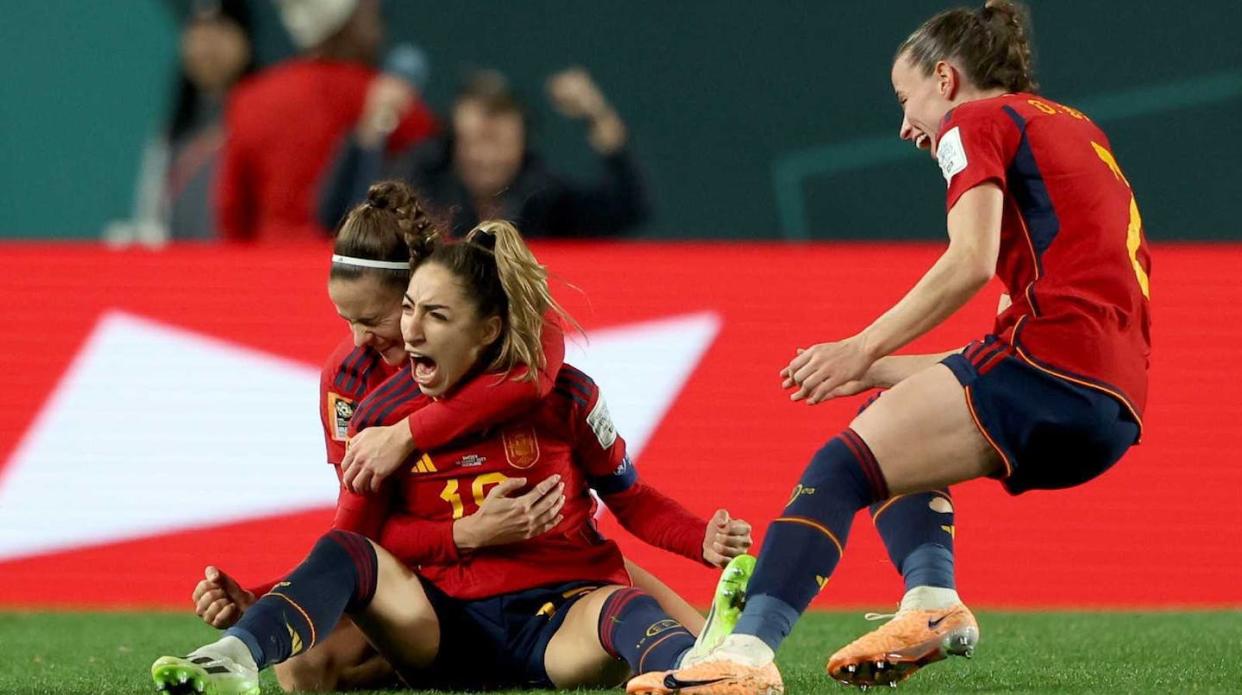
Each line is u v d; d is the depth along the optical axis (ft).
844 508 33.76
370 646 38.75
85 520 65.26
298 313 66.69
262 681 41.37
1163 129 96.22
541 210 81.92
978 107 35.40
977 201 33.99
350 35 88.58
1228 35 95.35
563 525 37.14
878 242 97.86
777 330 66.74
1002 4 38.11
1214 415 65.21
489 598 36.50
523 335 35.83
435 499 36.76
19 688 39.11
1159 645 49.14
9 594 64.75
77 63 99.30
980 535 64.49
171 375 66.33
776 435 66.03
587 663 35.55
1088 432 33.76
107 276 67.00
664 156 98.12
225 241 89.20
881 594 63.82
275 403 66.08
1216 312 65.82
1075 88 96.58
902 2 96.48
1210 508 64.69
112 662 46.65
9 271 66.80
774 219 98.17
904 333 33.58
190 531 65.21
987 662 44.16
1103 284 34.45
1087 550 64.39
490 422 36.09
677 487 65.67
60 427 65.87
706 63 97.45
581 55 97.81
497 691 37.27
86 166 99.45
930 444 33.83
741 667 31.91
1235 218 96.07
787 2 96.99
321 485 65.51
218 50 91.15
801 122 97.66
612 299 66.80
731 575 33.45
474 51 97.66
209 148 90.38
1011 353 34.09
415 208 38.47
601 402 37.40
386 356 38.58
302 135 87.30
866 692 36.63
